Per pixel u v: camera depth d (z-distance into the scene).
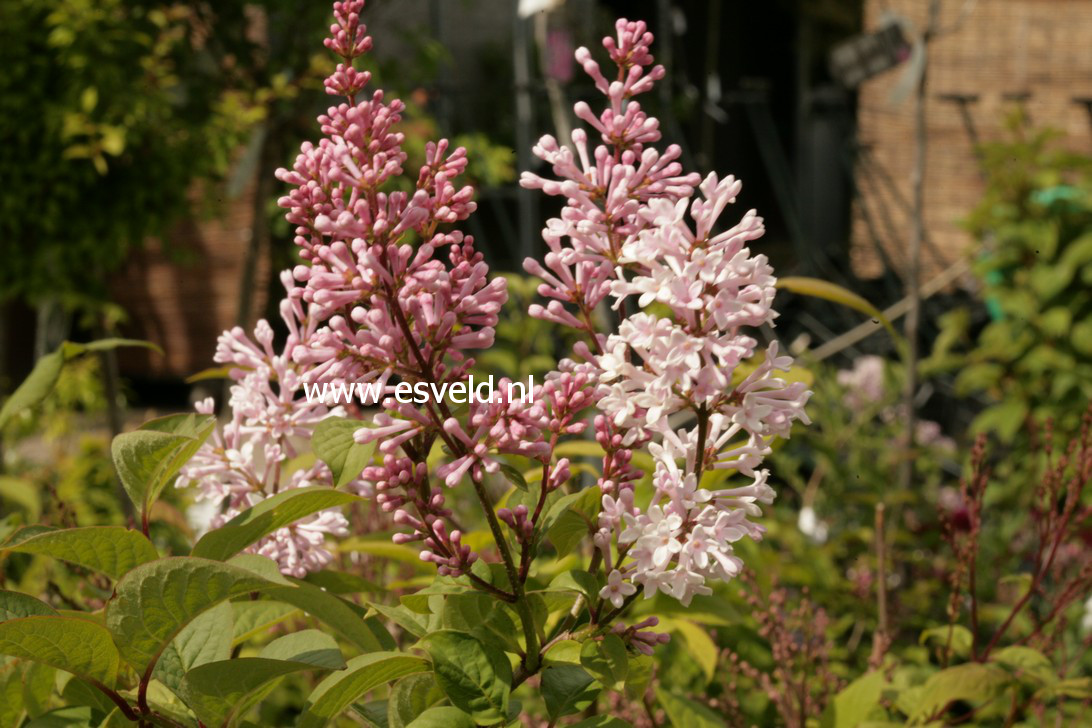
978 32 3.12
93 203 2.04
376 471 0.54
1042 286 1.88
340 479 0.53
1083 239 1.88
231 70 2.14
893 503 1.69
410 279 0.53
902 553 1.53
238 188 2.00
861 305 0.78
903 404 1.99
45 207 2.02
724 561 0.52
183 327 3.79
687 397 0.54
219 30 2.12
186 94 2.13
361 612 0.69
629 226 0.56
